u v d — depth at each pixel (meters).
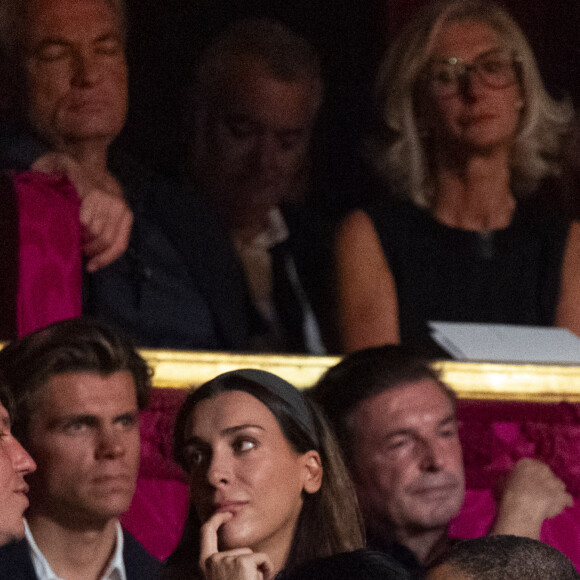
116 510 6.74
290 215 11.90
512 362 9.93
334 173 12.22
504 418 9.55
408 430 7.88
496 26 12.71
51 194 8.65
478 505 9.32
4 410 6.51
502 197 12.53
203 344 10.57
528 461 9.35
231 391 7.09
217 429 6.96
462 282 12.18
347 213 12.14
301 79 12.08
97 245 9.01
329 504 7.15
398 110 12.51
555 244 12.50
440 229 12.30
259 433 6.94
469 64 12.58
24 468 6.48
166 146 11.39
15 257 8.39
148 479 8.41
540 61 12.88
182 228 11.00
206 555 6.57
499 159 12.53
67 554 6.80
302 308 11.70
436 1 12.78
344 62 12.48
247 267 11.52
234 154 11.65
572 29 12.95
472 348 10.41
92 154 10.98
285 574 6.63
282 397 7.12
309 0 12.47
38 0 10.91
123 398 6.88
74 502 6.70
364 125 12.41
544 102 12.80
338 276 11.87
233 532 6.75
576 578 6.22
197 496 6.98
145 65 11.48
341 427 7.96
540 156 12.72
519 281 12.33
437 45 12.60
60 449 6.72
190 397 7.27
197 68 11.77
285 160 11.95
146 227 10.75
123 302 9.90
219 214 11.41
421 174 12.47
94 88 11.04
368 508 7.89
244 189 11.52
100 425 6.78
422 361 8.27
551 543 9.32
